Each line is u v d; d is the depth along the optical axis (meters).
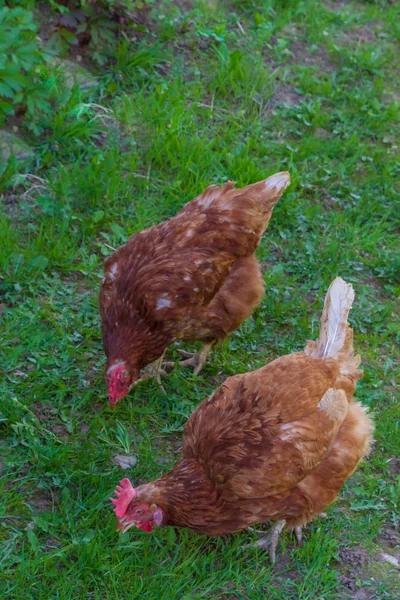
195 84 2.49
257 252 2.15
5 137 2.24
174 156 2.30
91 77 2.44
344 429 1.64
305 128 2.49
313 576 1.62
